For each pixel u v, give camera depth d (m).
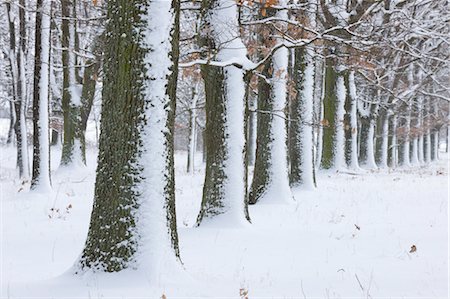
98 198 5.78
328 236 9.34
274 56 13.89
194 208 13.34
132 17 5.73
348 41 10.27
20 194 14.91
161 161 5.76
